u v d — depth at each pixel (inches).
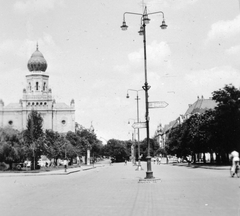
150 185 1064.8
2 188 1060.5
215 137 2536.9
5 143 2364.7
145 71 1230.9
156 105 1219.2
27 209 607.5
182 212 539.8
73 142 4734.3
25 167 2945.4
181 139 3132.4
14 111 5723.4
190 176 1487.5
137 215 519.2
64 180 1450.5
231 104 2411.4
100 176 1720.0
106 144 6860.2
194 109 5009.8
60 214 546.0
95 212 558.6
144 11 1231.5
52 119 5728.3
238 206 589.6
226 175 1481.3
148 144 1222.9
